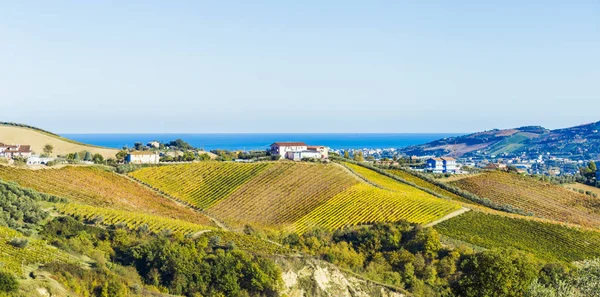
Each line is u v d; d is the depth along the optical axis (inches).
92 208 4212.6
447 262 3752.5
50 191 4758.9
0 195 3695.9
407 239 4119.1
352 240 4276.6
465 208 5403.5
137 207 4985.2
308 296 3159.5
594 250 4539.9
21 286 2204.7
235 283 3090.6
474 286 2945.4
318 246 4087.1
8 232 2903.5
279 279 3127.5
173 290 3021.7
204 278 3110.2
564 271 3309.5
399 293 3334.2
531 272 3011.8
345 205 5438.0
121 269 3029.0
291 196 5826.8
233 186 6127.0
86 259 3011.8
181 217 4975.4
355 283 3331.7
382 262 3811.5
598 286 2844.5
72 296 2354.8
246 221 5270.7
